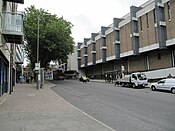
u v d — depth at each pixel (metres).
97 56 56.69
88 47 63.06
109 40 50.22
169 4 32.47
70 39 41.66
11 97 16.27
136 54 38.84
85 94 19.80
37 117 8.84
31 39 39.03
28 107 11.45
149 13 36.22
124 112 10.62
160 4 33.34
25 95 17.86
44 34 38.03
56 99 15.12
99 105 13.05
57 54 41.56
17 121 8.08
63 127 7.19
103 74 57.75
